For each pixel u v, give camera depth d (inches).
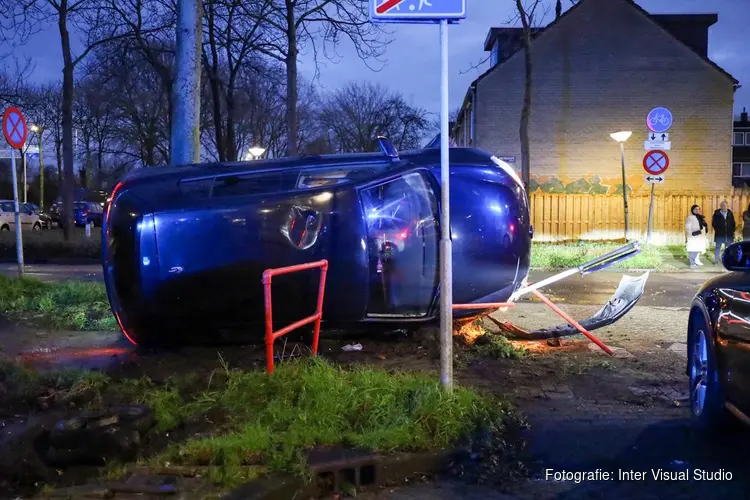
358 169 281.3
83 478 158.6
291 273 264.5
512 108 1071.0
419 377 218.8
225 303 264.2
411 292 279.7
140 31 802.2
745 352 166.6
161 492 148.0
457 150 298.8
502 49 1254.3
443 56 197.8
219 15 829.2
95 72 961.5
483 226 281.1
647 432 196.7
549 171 1069.1
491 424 191.0
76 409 200.5
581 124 1064.2
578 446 187.0
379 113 2166.6
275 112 1728.6
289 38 745.6
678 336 333.1
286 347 282.4
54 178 2281.0
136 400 208.5
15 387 215.3
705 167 1055.0
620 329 352.2
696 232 719.1
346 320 275.9
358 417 190.4
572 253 751.7
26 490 153.7
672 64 1051.3
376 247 272.7
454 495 161.6
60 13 783.1
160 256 260.5
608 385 241.9
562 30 1059.3
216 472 156.5
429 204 280.7
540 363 272.8
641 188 1060.5
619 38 1054.4
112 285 265.6
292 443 170.9
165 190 269.3
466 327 324.5
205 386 225.0
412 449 174.9
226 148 1085.8
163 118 1505.9
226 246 261.9
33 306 390.3
